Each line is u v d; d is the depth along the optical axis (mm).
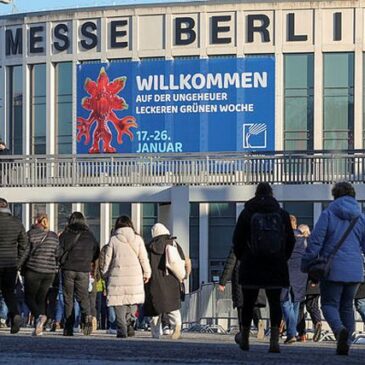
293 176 37625
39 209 58469
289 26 57906
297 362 11586
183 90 57594
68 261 19359
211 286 27641
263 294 19781
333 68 57938
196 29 58688
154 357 11773
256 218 13109
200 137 57156
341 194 13633
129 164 39062
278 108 57688
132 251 18875
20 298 27156
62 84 60875
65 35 60562
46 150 60969
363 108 57656
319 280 13539
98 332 23922
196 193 38125
